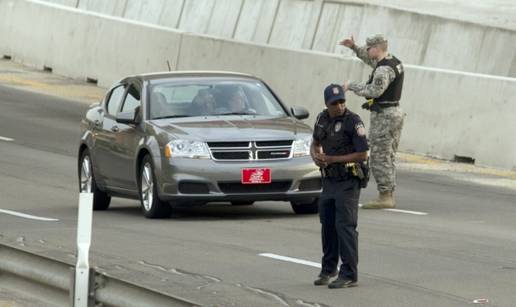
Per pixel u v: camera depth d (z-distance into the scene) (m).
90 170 56.03
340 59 82.38
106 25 110.25
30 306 32.66
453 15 111.81
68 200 57.03
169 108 51.47
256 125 49.62
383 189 53.59
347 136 33.94
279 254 40.06
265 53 89.81
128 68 106.75
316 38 111.81
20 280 27.94
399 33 102.75
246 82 53.44
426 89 74.38
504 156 68.94
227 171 47.81
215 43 96.44
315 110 83.75
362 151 33.78
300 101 85.19
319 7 112.69
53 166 69.81
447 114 72.81
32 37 121.19
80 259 25.72
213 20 125.50
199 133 48.72
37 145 78.25
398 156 73.94
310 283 34.88
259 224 47.88
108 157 53.50
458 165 70.62
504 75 93.50
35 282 27.33
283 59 87.62
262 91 53.16
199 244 42.38
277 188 48.47
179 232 45.66
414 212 52.38
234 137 48.28
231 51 94.19
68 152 75.62
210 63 96.56
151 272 35.88
